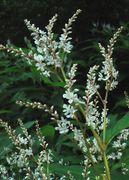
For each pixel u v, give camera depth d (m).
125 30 7.47
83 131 2.14
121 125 2.15
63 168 2.50
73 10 10.62
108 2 10.62
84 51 7.38
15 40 10.80
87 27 10.34
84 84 6.29
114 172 2.51
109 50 2.17
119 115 4.76
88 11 10.54
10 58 6.70
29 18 10.95
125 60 6.52
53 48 2.13
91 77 2.12
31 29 2.14
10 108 5.54
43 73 2.15
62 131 2.11
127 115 2.19
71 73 2.09
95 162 2.28
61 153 3.83
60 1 10.70
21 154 2.36
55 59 2.12
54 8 10.76
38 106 2.12
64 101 5.50
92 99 5.47
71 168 2.49
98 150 2.20
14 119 5.23
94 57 6.71
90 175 2.40
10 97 5.69
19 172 2.96
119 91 5.96
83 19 10.44
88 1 10.56
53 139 3.93
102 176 2.14
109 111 5.56
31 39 10.48
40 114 5.22
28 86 5.64
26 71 6.02
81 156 3.17
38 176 2.43
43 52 2.13
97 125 2.27
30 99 5.33
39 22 10.94
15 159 2.92
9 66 6.49
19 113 5.29
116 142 2.40
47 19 10.90
